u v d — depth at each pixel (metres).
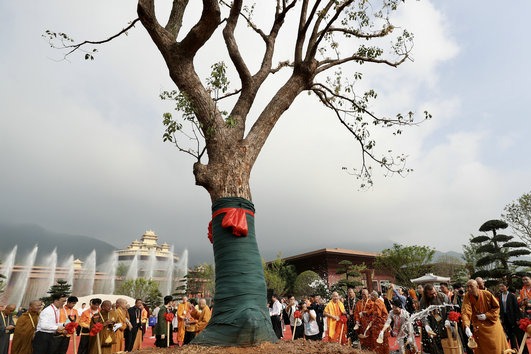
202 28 5.92
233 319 4.75
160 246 83.69
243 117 6.46
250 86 6.72
